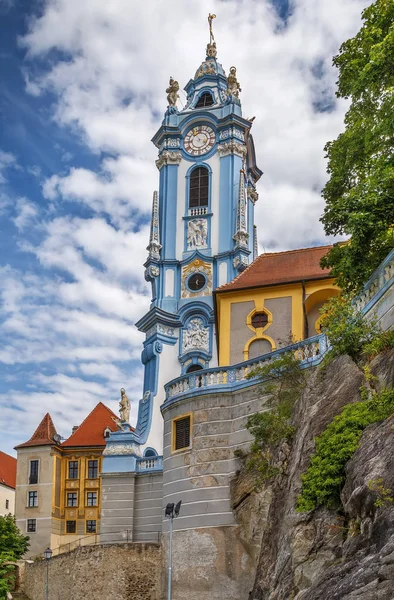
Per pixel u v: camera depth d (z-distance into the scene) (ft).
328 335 87.30
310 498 70.13
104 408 253.44
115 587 121.39
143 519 153.28
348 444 67.41
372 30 100.53
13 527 204.03
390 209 87.71
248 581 96.84
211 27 235.61
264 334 136.46
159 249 209.97
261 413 99.66
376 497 57.77
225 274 203.31
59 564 147.23
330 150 107.45
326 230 99.91
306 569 65.31
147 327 205.57
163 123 220.43
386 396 68.64
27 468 235.61
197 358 197.88
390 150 96.02
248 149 222.07
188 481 107.24
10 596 174.09
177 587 103.65
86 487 233.96
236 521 100.32
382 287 82.12
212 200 211.61
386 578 50.37
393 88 89.81
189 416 110.01
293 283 136.36
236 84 223.51
